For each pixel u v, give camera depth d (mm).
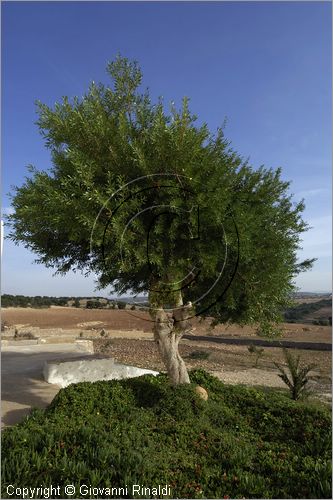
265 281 7344
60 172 7215
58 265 8227
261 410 7559
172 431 6355
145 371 11461
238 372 16484
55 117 6855
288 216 8172
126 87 7641
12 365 12602
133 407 7301
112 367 11047
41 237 7473
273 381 15086
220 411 7363
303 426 6770
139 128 7430
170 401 7277
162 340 8195
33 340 18562
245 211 7051
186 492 4453
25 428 5691
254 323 8367
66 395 7371
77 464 4594
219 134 7531
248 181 7855
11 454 4766
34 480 4379
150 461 4988
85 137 6836
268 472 5145
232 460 5320
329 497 4414
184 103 6453
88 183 5938
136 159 6312
